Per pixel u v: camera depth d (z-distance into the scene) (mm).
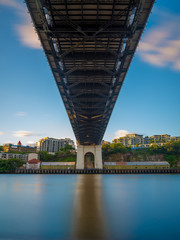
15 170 107250
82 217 16562
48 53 30469
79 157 111500
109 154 166875
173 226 14375
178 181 55219
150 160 155000
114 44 32062
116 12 25594
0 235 12742
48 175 90938
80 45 32562
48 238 12297
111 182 52062
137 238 12289
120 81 38938
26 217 16641
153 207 20516
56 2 23953
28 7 22953
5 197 26844
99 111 56750
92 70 39125
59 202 22906
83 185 44219
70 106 51531
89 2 23891
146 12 23422
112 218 16297
